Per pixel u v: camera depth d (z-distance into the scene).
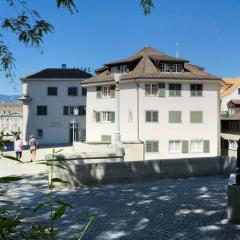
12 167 25.19
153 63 52.41
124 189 15.56
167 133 49.84
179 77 49.81
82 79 67.94
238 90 73.25
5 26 8.54
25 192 14.88
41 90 68.00
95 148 42.50
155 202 12.91
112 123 52.44
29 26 8.62
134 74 50.47
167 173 18.28
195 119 50.69
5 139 3.56
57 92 68.12
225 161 19.38
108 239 8.84
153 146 49.47
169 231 9.48
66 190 15.41
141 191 15.06
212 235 9.12
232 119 61.75
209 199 13.31
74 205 12.45
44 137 68.06
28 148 51.88
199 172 19.00
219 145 51.50
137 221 10.43
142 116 49.31
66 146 58.22
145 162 17.78
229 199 10.18
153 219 10.62
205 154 51.00
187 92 50.38
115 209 11.88
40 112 68.12
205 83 50.88
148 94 49.50
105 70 57.28
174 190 15.23
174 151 50.16
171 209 11.83
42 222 10.06
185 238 8.91
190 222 10.30
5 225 2.82
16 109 82.75
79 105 68.25
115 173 17.08
